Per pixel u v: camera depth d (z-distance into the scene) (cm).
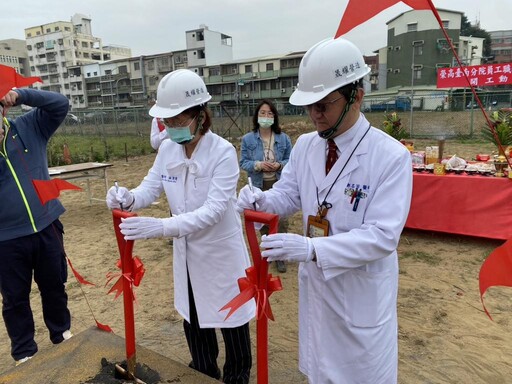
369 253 142
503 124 500
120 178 1096
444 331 326
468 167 521
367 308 160
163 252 523
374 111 3000
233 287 219
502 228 484
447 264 454
